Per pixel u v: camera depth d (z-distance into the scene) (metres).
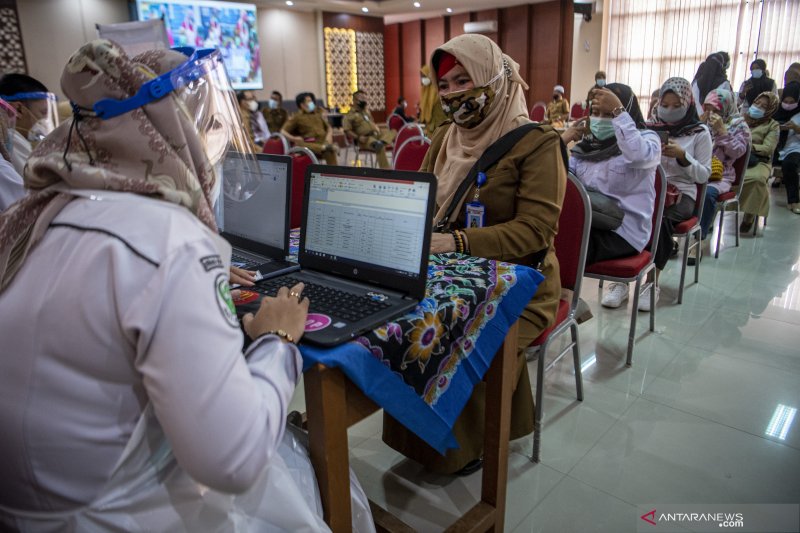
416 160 3.00
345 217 1.14
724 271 3.24
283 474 0.84
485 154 1.55
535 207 1.47
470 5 11.26
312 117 7.16
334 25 12.23
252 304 1.00
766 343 2.33
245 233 1.42
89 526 0.69
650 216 2.19
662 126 2.96
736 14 8.76
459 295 1.04
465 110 1.55
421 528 1.42
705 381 2.05
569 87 10.98
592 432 1.78
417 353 0.96
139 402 0.66
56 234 0.65
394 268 1.05
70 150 0.69
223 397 0.60
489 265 1.21
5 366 0.65
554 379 2.11
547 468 1.62
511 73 1.57
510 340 1.18
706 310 2.70
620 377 2.11
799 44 8.37
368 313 0.95
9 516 0.71
